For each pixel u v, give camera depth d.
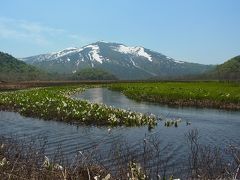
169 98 48.16
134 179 9.91
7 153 13.91
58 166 10.82
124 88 80.00
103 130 23.92
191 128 25.75
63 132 23.02
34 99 39.12
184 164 15.06
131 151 17.12
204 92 52.16
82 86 103.75
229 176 10.38
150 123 26.77
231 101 43.62
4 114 31.44
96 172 11.42
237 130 25.17
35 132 22.98
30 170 10.69
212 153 16.92
